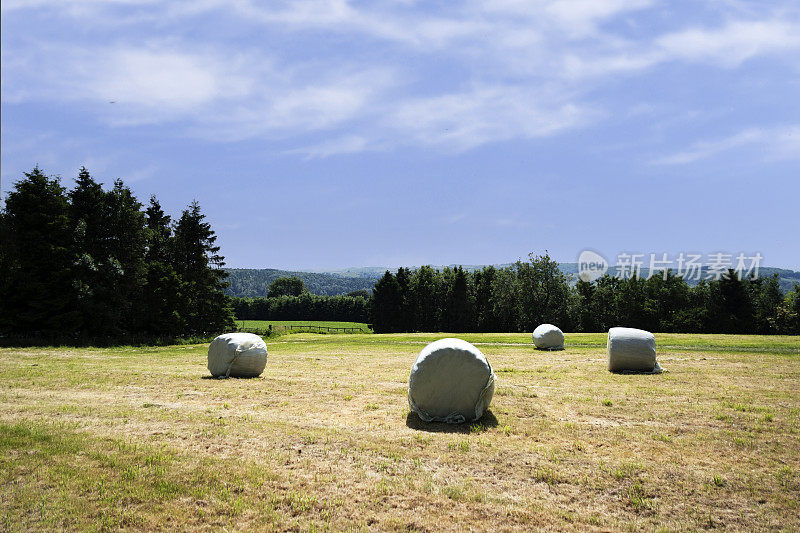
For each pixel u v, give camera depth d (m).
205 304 57.84
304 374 20.16
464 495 7.60
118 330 43.84
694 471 8.52
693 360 23.94
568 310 76.81
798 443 9.98
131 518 6.85
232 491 7.68
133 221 47.66
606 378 18.38
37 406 12.73
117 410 12.31
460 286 84.19
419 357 11.97
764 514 7.12
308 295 130.38
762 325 66.31
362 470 8.48
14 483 7.83
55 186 42.25
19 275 39.22
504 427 11.12
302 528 6.66
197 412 12.20
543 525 6.80
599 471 8.48
